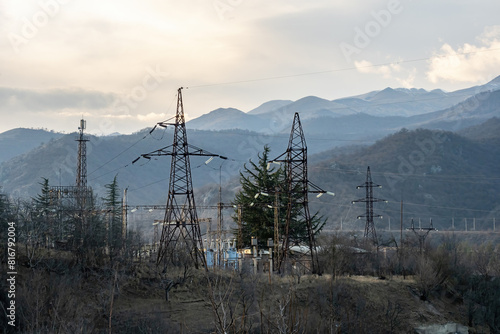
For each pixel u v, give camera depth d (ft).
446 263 293.02
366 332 210.59
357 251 325.01
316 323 184.85
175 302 216.33
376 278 276.00
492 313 260.01
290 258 289.33
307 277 248.11
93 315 185.68
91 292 210.18
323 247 305.73
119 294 212.02
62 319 161.89
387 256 321.73
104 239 255.70
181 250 273.54
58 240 274.16
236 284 226.17
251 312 179.83
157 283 230.48
